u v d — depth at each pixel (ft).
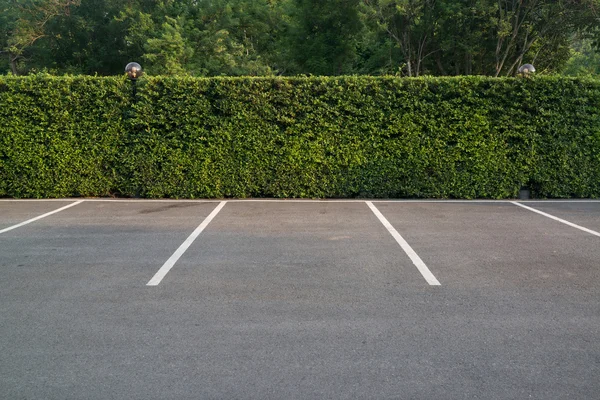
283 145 39.47
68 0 84.69
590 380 13.10
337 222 30.96
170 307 17.75
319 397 12.36
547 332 15.79
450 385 12.88
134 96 39.34
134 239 26.86
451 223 30.71
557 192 40.47
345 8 66.33
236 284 20.04
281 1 96.68
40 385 12.85
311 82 39.11
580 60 88.63
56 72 87.15
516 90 39.47
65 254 24.08
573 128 39.88
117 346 14.89
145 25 80.79
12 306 17.83
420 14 64.59
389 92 39.09
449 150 39.68
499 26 59.57
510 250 24.76
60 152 39.45
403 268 22.00
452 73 74.79
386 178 39.88
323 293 19.07
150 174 39.63
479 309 17.56
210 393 12.51
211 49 80.12
